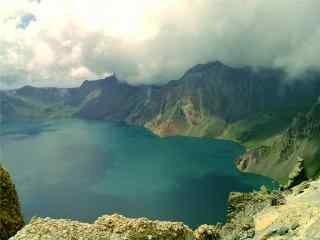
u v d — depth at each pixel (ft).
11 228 156.66
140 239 122.83
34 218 124.06
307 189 231.91
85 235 118.52
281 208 159.84
